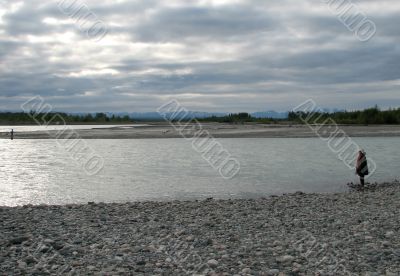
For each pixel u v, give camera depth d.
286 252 11.73
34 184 27.77
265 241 12.94
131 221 15.61
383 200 20.67
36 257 10.98
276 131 92.19
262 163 39.66
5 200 22.62
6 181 28.97
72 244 12.26
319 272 10.12
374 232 13.88
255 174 32.69
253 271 10.07
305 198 21.56
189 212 17.62
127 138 78.19
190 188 26.45
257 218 16.38
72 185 27.44
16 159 43.44
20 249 11.62
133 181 29.19
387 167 36.53
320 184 28.16
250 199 21.33
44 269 10.03
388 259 11.10
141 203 20.05
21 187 26.62
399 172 33.62
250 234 13.82
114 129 114.00
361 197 21.72
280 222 15.57
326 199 21.16
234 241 12.95
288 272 10.09
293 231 14.23
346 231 14.12
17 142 69.31
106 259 10.93
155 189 26.05
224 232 14.09
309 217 16.55
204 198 23.23
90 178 30.53
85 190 25.64
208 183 28.41
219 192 25.12
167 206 19.11
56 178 30.45
